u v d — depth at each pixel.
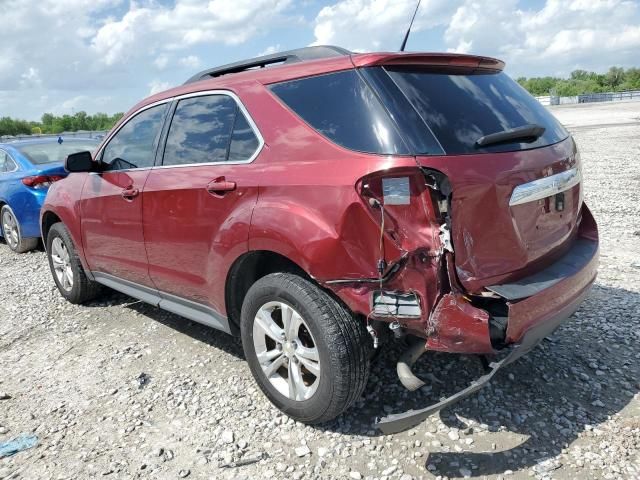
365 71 2.96
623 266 5.57
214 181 3.48
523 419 3.18
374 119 2.84
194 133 3.83
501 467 2.81
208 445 3.17
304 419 3.17
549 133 3.33
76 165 4.55
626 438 2.97
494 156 2.83
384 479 2.78
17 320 5.35
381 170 2.67
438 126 2.79
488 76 3.36
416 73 3.01
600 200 8.87
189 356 4.30
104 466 3.06
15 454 3.22
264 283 3.21
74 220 5.07
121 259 4.58
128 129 4.55
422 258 2.63
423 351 2.92
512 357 2.70
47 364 4.37
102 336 4.83
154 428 3.38
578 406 3.28
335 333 2.91
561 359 3.80
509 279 2.88
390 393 3.48
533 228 3.00
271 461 2.99
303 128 3.11
